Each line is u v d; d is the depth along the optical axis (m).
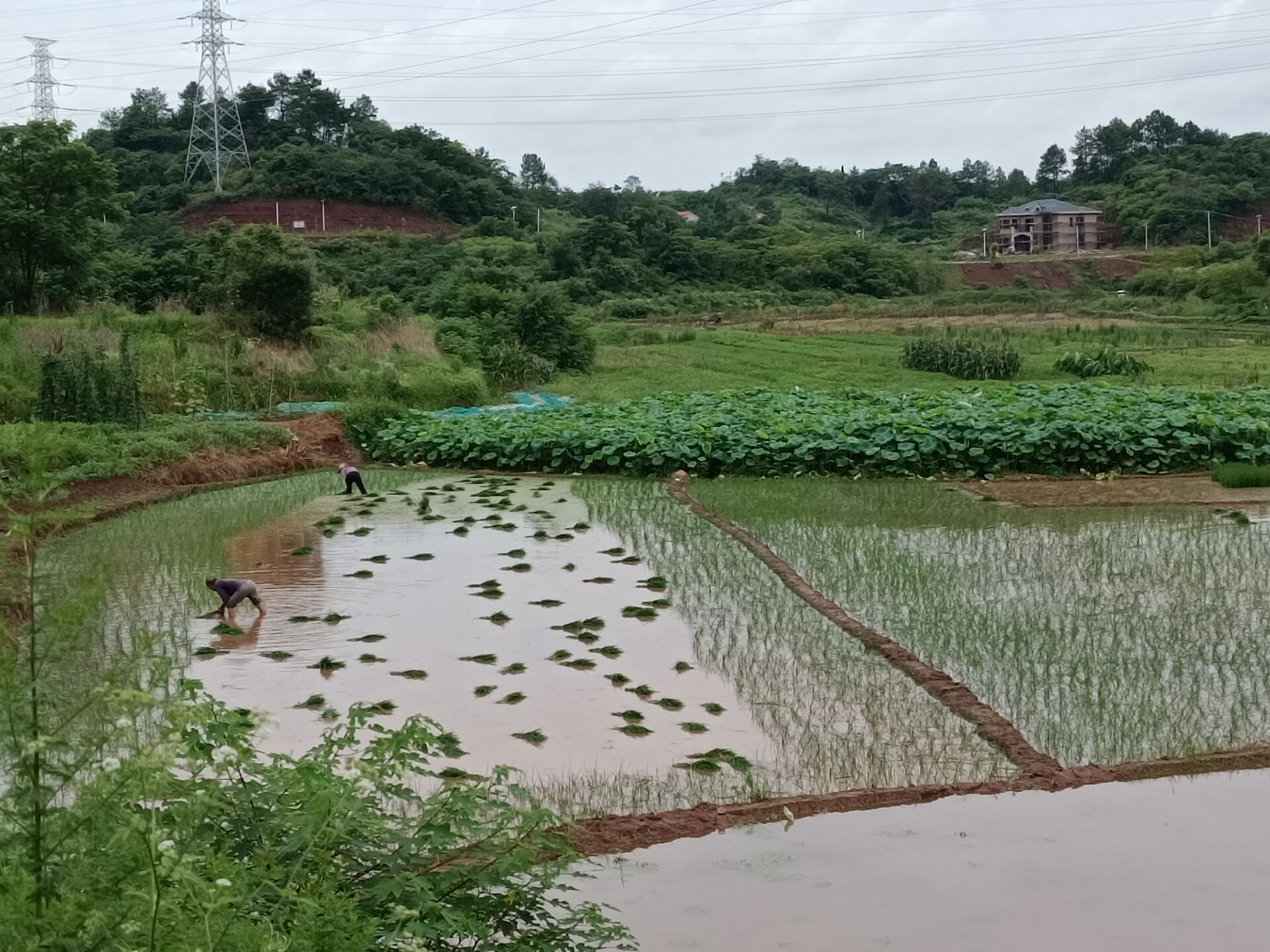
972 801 6.70
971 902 5.56
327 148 75.56
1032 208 96.06
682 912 5.47
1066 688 8.54
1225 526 14.58
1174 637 9.79
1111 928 5.32
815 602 10.99
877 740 7.61
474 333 33.88
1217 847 6.10
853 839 6.23
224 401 24.47
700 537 14.23
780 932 5.30
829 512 15.89
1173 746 7.48
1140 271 81.00
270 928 3.39
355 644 9.81
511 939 4.38
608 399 29.30
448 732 7.70
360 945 3.50
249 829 4.13
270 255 29.12
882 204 112.38
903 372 35.12
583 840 6.15
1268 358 37.06
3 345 23.38
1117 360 33.72
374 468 21.53
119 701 3.50
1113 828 6.34
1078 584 11.58
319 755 4.96
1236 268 64.44
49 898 3.24
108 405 20.12
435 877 4.26
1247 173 97.75
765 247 76.31
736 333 48.19
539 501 17.31
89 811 3.35
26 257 31.05
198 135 74.44
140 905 3.19
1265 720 7.89
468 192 75.94
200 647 9.68
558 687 8.70
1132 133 111.50
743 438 19.80
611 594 11.44
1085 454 18.89
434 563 12.97
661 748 7.49
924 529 14.57
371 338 30.59
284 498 17.72
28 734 3.40
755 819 6.45
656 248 71.00
